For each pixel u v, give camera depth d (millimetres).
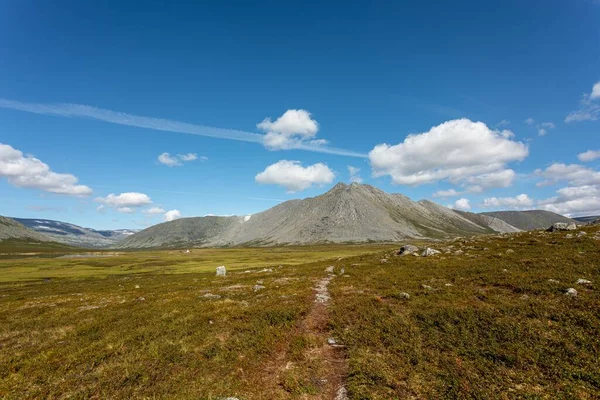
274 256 147750
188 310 25016
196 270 90562
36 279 79000
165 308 26609
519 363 13438
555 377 12328
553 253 32062
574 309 17797
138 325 22125
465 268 31172
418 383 12719
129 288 46688
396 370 13836
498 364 13586
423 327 17953
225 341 18203
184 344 17750
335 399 12406
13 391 13820
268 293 30516
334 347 17094
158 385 13609
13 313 29734
